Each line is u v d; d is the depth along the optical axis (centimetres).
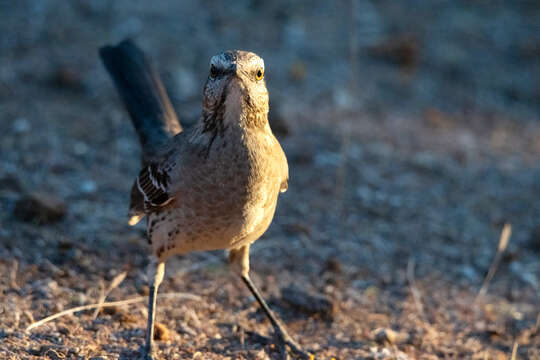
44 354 705
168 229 725
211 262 991
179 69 1548
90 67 1532
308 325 875
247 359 758
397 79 1744
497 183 1368
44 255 930
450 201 1281
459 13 2177
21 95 1401
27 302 818
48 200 1006
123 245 987
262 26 1861
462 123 1623
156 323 784
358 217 1184
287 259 1036
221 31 1780
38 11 1739
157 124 923
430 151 1453
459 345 870
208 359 743
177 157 704
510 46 2005
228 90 657
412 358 821
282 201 1194
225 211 690
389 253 1096
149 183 743
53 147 1240
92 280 898
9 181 1084
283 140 1386
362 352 810
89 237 991
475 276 1071
